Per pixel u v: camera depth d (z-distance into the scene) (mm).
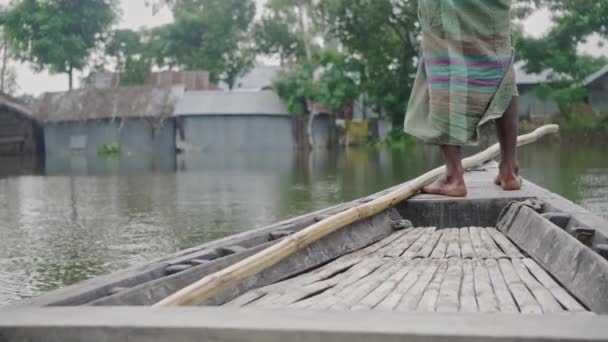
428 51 3402
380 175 11414
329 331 1021
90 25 37938
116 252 4758
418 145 28234
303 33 34375
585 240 2500
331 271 2367
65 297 1610
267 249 2174
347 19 27266
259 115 30609
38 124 31594
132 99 30484
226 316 1102
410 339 1000
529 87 29531
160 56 39562
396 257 2643
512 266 2359
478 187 4055
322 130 31875
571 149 18812
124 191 9609
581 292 1923
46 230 5836
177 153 28484
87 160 22812
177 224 6043
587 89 27547
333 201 7543
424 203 3652
